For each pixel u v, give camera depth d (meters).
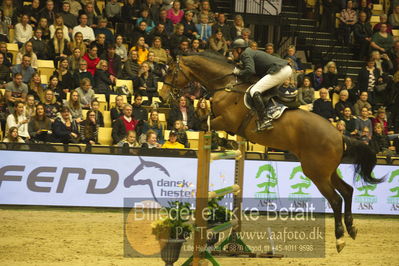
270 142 8.91
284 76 8.73
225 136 15.59
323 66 20.95
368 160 9.20
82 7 18.89
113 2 19.11
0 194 12.17
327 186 8.93
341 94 16.91
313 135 8.78
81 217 11.60
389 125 17.77
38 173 12.33
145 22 18.33
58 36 16.75
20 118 13.68
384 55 19.91
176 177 12.81
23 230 10.29
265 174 13.13
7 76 15.56
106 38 17.75
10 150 12.23
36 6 17.84
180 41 17.38
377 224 12.58
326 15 22.50
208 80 9.20
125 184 12.59
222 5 22.97
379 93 18.95
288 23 21.95
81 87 15.27
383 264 9.12
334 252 9.81
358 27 21.09
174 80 9.42
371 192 13.58
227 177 13.04
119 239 9.88
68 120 13.72
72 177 12.45
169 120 15.20
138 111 14.85
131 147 12.66
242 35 18.33
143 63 16.31
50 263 8.31
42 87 15.51
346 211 9.23
